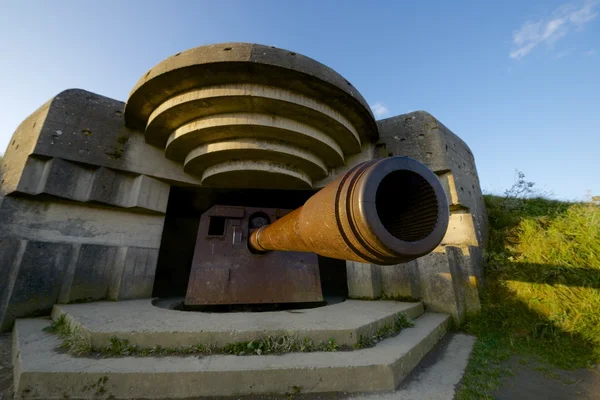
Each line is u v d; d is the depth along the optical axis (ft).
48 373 9.33
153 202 24.89
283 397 9.53
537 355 14.83
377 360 10.78
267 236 15.56
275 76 19.43
